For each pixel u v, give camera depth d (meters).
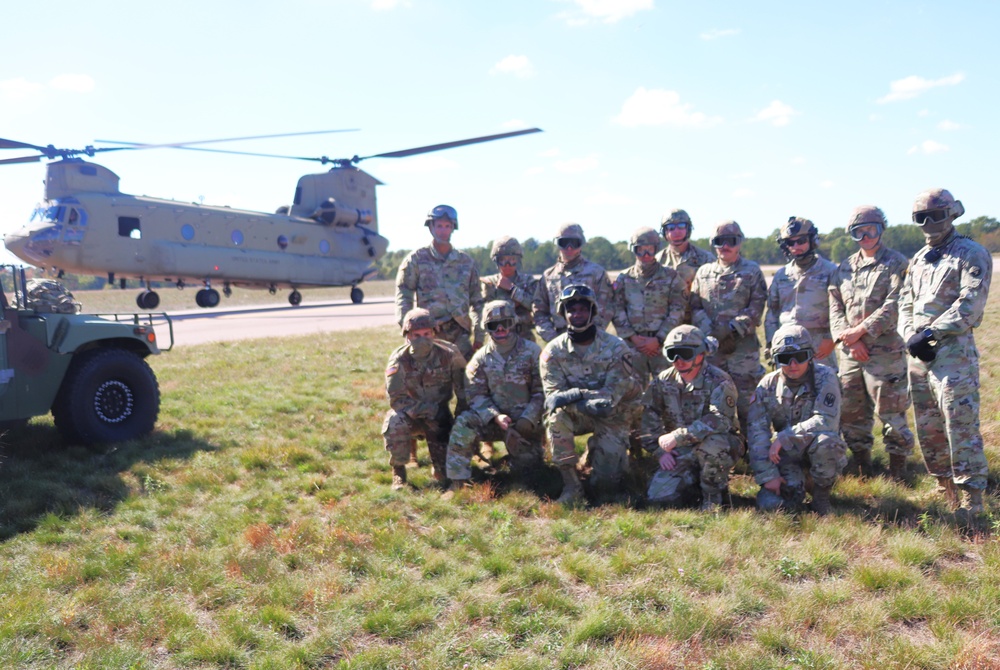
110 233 23.44
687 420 5.66
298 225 29.75
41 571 4.53
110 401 7.59
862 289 5.90
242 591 4.22
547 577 4.31
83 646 3.66
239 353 14.33
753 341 6.71
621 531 5.00
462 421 6.11
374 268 33.53
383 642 3.68
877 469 6.29
